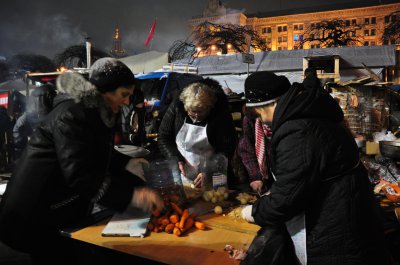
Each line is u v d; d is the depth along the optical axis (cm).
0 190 219
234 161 278
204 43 1781
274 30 5991
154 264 155
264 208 128
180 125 264
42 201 153
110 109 154
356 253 118
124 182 155
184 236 159
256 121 230
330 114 124
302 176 115
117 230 160
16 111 654
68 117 142
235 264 132
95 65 148
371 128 457
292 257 134
